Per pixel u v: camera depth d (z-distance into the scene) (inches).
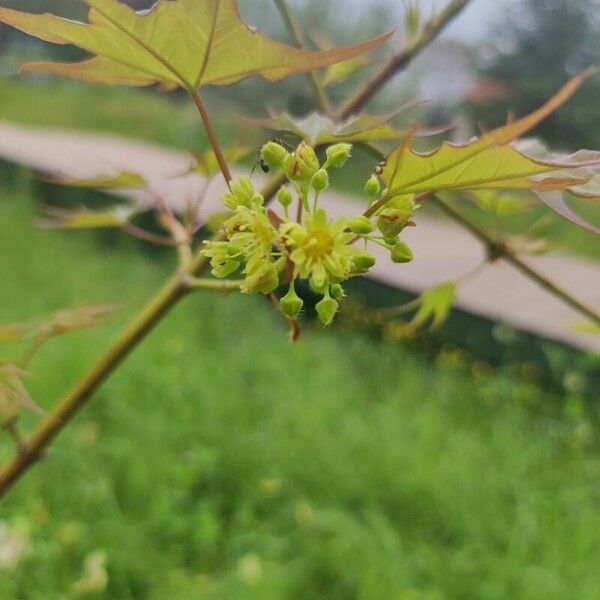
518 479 22.2
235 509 20.7
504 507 21.1
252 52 3.9
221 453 21.9
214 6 3.7
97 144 73.7
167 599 16.5
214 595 16.5
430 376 30.3
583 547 18.7
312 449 22.5
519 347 29.4
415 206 3.7
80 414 23.7
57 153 62.6
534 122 3.4
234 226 3.8
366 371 30.5
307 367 29.5
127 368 25.6
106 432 22.9
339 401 25.9
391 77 6.6
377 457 22.2
